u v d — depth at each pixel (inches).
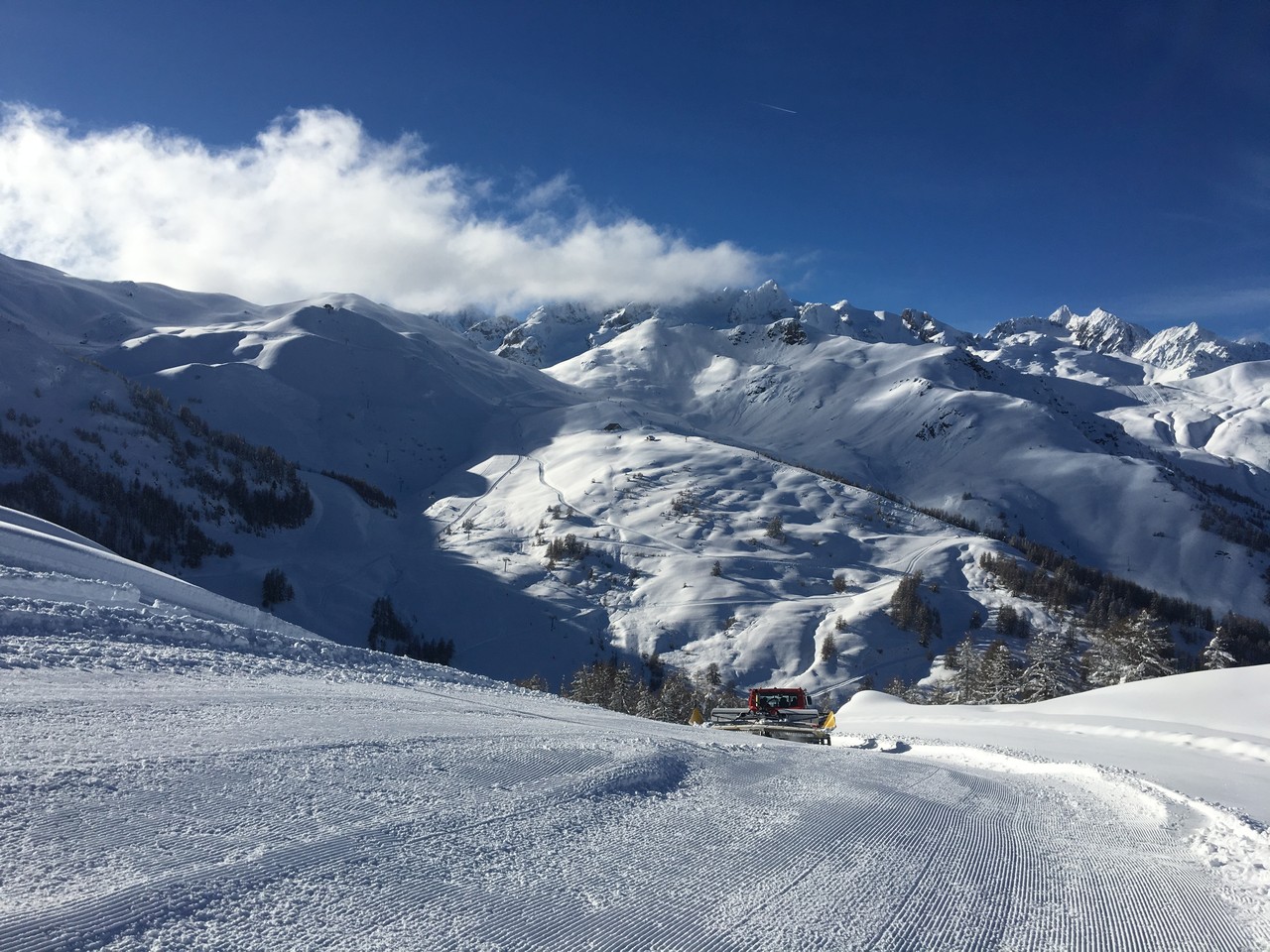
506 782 231.3
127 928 120.5
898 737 627.2
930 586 4795.8
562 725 370.6
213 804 179.3
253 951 119.7
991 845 226.7
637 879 168.4
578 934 138.3
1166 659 1740.9
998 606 4685.0
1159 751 585.6
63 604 422.3
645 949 135.9
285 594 4362.7
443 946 127.8
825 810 246.1
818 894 169.8
